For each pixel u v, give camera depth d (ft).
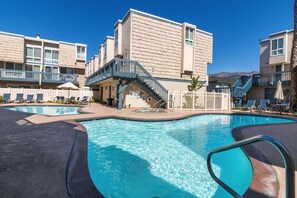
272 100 59.41
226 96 53.98
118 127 28.40
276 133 19.89
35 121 25.23
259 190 7.83
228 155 16.38
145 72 45.96
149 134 25.00
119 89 43.06
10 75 71.92
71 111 48.55
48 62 84.74
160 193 10.77
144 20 51.47
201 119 38.99
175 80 56.90
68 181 8.75
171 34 56.13
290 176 3.78
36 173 9.64
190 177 12.62
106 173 13.17
